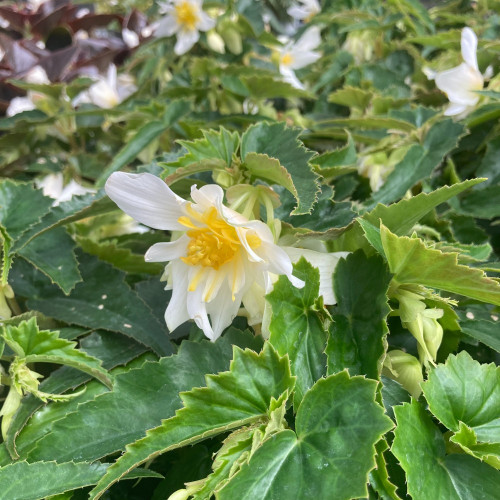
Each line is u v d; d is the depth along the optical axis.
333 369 0.15
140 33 0.44
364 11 0.37
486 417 0.15
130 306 0.20
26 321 0.17
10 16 0.43
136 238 0.26
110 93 0.37
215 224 0.15
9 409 0.16
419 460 0.14
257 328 0.17
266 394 0.14
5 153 0.32
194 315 0.16
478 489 0.14
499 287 0.14
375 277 0.16
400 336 0.18
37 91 0.33
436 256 0.14
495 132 0.26
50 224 0.20
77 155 0.32
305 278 0.16
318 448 0.13
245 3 0.33
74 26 0.44
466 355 0.15
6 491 0.14
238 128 0.30
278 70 0.34
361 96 0.31
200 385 0.16
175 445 0.13
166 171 0.18
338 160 0.22
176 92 0.32
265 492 0.13
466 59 0.25
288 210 0.19
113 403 0.15
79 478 0.14
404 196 0.22
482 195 0.24
